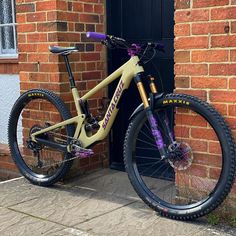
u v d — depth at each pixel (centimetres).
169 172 293
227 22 219
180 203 244
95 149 316
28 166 310
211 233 219
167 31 289
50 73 292
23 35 302
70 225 233
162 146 238
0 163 349
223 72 223
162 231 222
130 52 252
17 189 289
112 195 274
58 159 292
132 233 221
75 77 297
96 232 224
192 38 230
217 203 221
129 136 248
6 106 355
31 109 305
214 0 221
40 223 237
